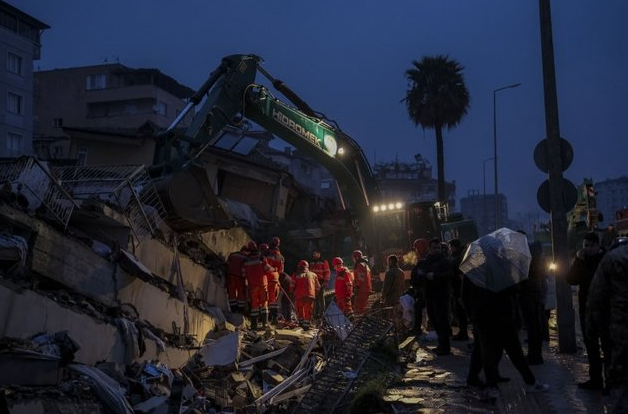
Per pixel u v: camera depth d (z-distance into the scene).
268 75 17.33
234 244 16.33
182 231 13.35
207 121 15.37
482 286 7.95
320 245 31.88
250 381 10.79
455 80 46.72
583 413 7.12
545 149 11.63
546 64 11.57
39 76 67.38
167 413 8.02
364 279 16.95
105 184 11.32
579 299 8.22
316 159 19.58
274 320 16.00
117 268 10.15
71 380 7.57
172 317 11.66
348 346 10.52
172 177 12.54
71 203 9.82
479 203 187.00
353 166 20.52
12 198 8.53
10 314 7.33
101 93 65.50
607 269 5.20
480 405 7.76
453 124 47.06
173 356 10.66
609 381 5.15
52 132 66.69
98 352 8.80
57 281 8.93
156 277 11.95
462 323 13.55
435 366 10.56
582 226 27.70
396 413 7.66
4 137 50.03
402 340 13.10
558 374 9.38
